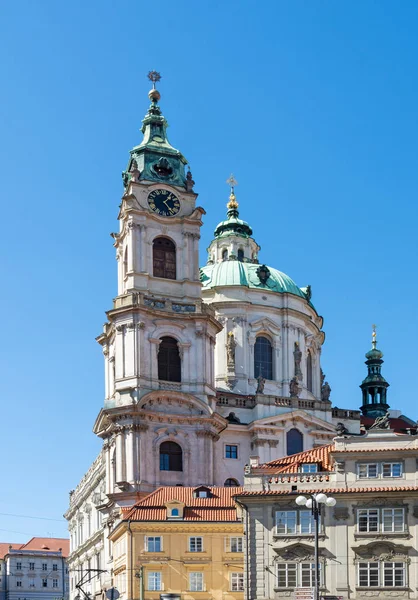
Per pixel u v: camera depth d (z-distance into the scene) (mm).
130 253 116000
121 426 109062
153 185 119375
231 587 86875
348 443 77688
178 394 110688
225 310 127812
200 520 88312
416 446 76562
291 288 133500
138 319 112375
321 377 138000
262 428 117062
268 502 77125
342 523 75500
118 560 94688
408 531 74375
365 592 73750
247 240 141250
